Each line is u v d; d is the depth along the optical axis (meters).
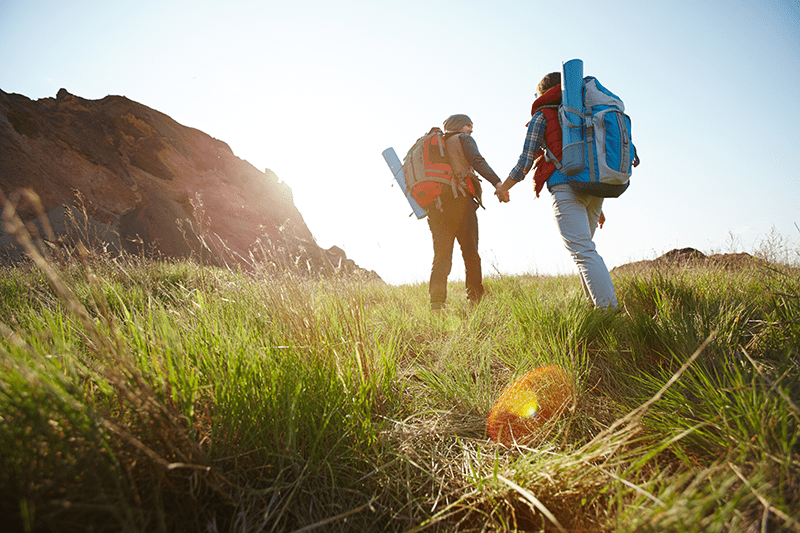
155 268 4.57
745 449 0.94
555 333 2.00
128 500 0.82
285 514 1.00
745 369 1.33
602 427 1.36
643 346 1.78
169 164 34.28
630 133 2.53
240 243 33.41
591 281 2.47
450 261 3.45
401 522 1.02
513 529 0.98
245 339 1.40
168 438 0.91
